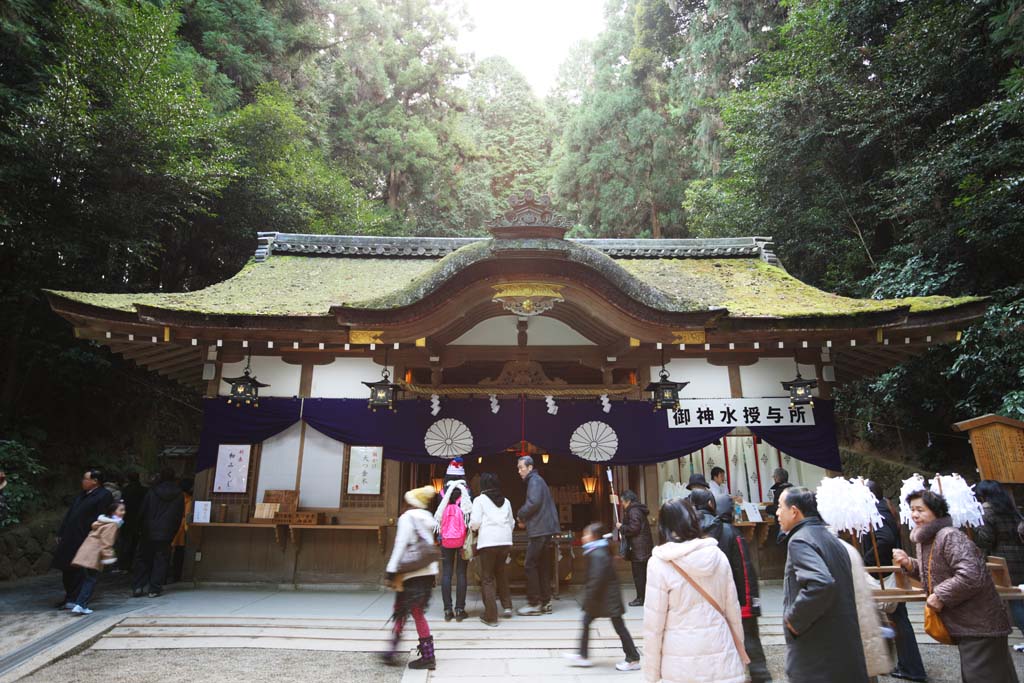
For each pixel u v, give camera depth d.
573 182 29.34
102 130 10.84
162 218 13.45
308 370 8.69
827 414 8.68
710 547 3.00
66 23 10.94
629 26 29.28
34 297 10.67
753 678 3.84
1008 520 5.07
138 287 12.84
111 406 13.62
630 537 6.81
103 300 7.98
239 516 8.21
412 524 4.96
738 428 8.76
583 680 4.56
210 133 13.44
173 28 13.12
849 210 14.41
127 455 13.50
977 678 3.29
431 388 8.38
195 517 8.11
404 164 29.25
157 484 7.55
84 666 4.90
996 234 10.37
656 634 2.85
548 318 8.90
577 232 28.94
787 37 17.00
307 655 5.20
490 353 8.77
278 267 10.45
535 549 6.48
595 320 7.96
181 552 8.67
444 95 33.19
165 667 4.88
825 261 15.48
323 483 8.41
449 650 5.30
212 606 6.74
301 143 20.14
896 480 14.02
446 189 31.83
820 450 8.55
